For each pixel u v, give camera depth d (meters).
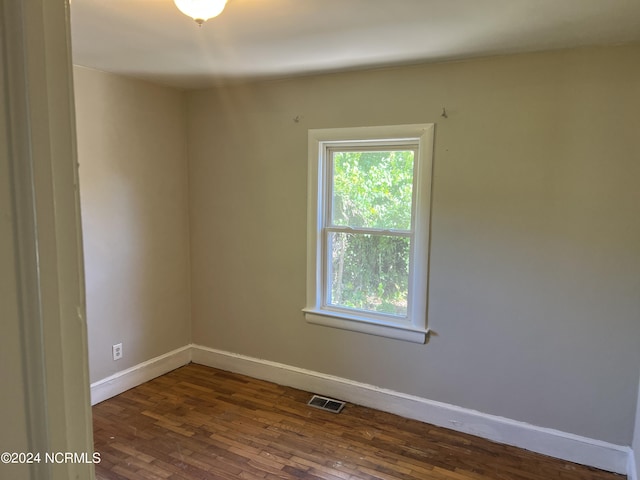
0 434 0.49
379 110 2.93
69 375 0.56
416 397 3.02
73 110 0.55
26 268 0.50
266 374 3.58
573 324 2.54
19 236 0.49
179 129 3.66
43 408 0.53
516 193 2.60
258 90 3.35
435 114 2.77
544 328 2.61
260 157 3.40
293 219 3.33
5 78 0.47
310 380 3.39
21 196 0.49
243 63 2.79
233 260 3.64
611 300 2.45
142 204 3.41
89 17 2.02
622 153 2.36
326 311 3.30
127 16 2.01
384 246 3.10
